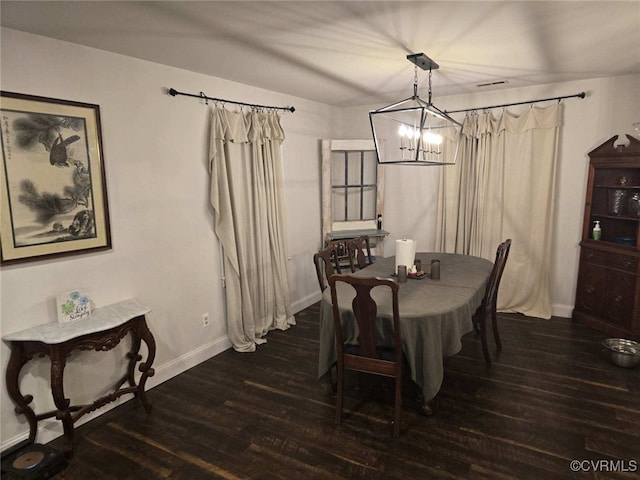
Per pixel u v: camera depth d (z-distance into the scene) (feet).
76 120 7.95
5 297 7.15
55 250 7.79
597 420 8.12
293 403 9.06
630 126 12.04
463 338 12.14
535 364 10.50
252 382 10.04
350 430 8.04
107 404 8.89
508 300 14.28
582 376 9.86
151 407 8.94
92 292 8.50
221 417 8.58
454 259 12.30
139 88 9.14
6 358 7.23
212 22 6.95
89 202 8.29
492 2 6.30
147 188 9.48
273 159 12.73
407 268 10.32
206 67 10.00
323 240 15.98
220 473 6.96
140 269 9.46
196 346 11.07
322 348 8.64
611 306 12.09
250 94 12.26
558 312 13.91
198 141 10.68
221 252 11.56
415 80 10.69
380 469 6.93
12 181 7.09
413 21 7.10
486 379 9.80
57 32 7.25
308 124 15.06
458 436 7.73
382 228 16.63
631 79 11.80
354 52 8.86
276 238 13.05
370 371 7.89
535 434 7.73
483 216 14.35
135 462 7.29
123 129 8.86
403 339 7.72
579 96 12.41
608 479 6.57
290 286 14.74
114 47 8.23
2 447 7.30
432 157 12.50
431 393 7.79
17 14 6.38
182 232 10.43
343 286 9.59
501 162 13.80
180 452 7.52
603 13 6.82
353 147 15.56
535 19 7.07
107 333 7.74
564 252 13.51
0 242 7.01
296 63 9.73
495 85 12.91
